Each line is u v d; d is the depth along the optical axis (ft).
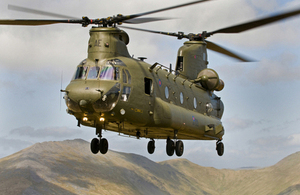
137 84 61.52
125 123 61.93
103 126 66.54
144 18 62.80
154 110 64.75
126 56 64.80
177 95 74.08
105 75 59.06
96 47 61.98
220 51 87.97
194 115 78.02
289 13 51.44
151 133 73.92
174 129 69.92
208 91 89.25
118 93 58.44
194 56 88.33
